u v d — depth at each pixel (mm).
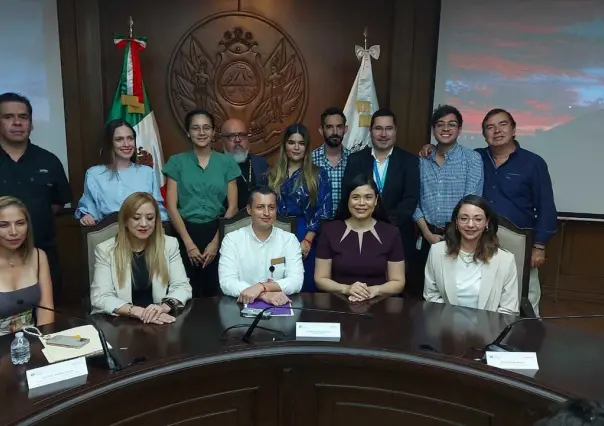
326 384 1648
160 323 1738
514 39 3596
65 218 3695
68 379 1352
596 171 3648
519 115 3678
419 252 2959
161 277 1988
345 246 2227
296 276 2146
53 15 3486
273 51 3752
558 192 3740
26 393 1280
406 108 3781
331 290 2154
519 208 2744
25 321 1850
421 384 1562
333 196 2980
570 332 1708
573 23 3506
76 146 3656
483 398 1477
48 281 1954
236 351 1540
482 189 2783
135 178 2664
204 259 2693
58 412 1242
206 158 2820
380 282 2230
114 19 3609
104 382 1341
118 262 1933
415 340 1629
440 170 2816
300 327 1690
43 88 3543
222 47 3723
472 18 3617
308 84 3803
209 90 3750
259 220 2096
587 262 3803
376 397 1630
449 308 1928
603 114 3562
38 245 2658
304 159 2764
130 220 1913
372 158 2871
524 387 1370
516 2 3549
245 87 3775
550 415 819
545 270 3893
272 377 1625
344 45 3771
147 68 3688
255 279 2188
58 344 1515
